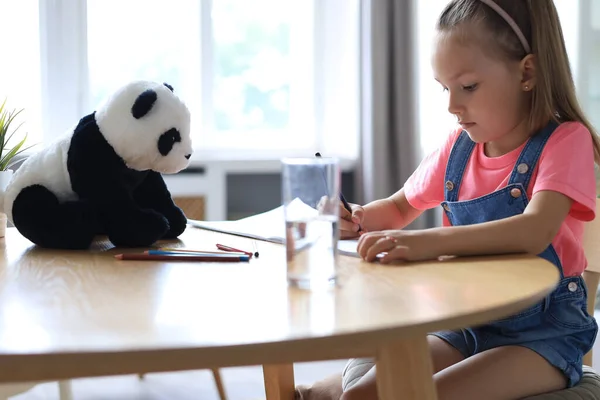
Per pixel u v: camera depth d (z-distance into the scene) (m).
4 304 0.64
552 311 1.00
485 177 1.11
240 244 1.02
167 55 2.96
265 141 3.10
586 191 0.96
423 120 2.92
